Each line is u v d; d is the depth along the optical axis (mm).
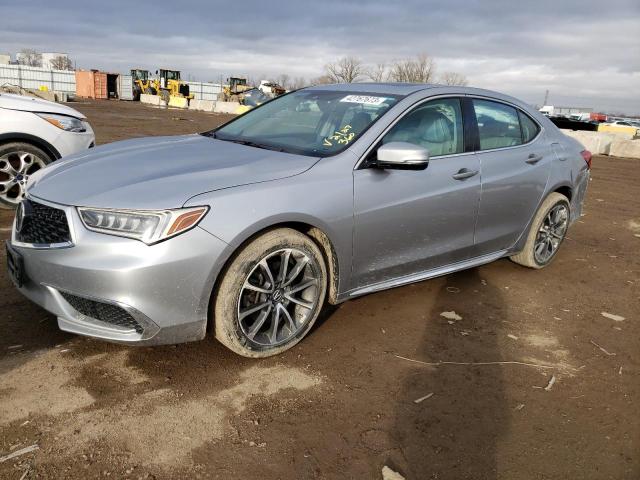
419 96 3854
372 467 2342
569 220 5246
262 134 3943
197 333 2816
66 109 5969
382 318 3811
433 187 3699
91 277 2600
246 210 2805
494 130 4363
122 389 2742
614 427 2768
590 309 4328
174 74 54906
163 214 2617
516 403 2908
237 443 2424
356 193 3266
